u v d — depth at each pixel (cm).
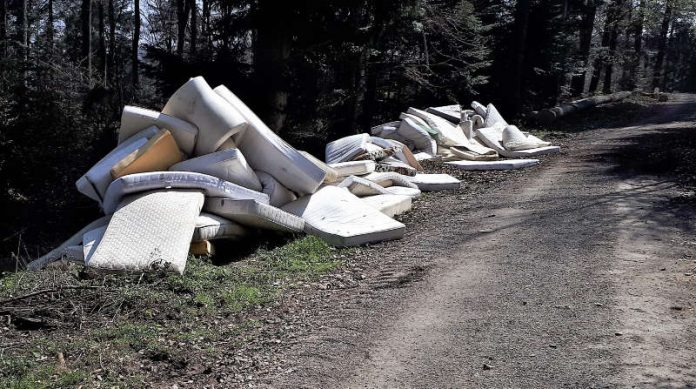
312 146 1945
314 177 970
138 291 642
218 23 1764
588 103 3241
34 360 498
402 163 1388
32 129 1620
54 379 470
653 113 3075
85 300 622
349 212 945
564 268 702
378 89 2550
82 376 473
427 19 2166
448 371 476
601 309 573
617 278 655
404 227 937
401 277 734
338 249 875
